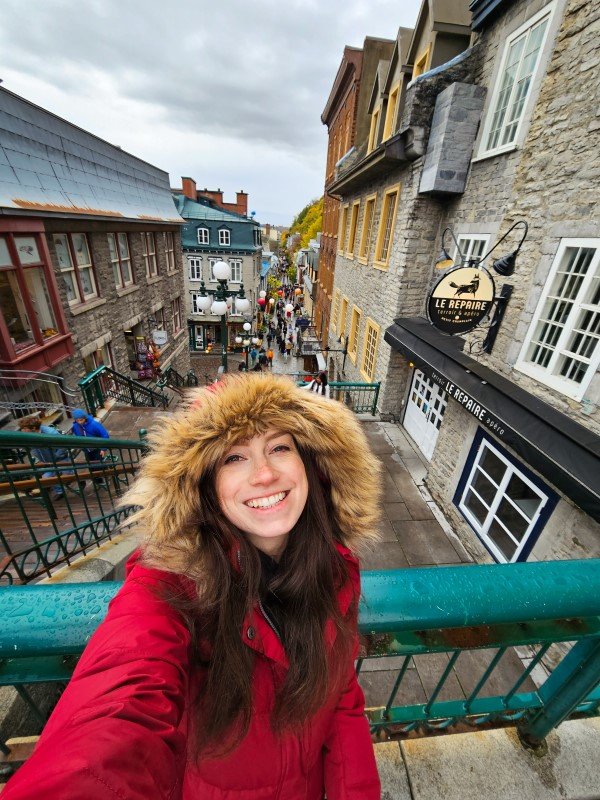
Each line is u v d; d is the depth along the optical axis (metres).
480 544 5.18
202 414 0.78
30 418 5.27
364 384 9.13
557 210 3.79
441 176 6.20
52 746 0.46
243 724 0.72
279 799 0.86
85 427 5.25
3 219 5.85
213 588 0.73
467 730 1.33
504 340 4.75
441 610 0.80
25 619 0.69
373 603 0.79
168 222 13.02
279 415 0.78
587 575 0.88
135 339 11.57
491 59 5.57
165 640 0.65
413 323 7.64
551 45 4.34
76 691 0.56
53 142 7.50
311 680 0.74
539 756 1.33
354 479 0.97
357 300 11.37
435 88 6.08
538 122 4.00
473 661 3.87
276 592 0.83
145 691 0.56
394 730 1.29
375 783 0.89
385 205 8.80
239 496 0.76
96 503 4.67
